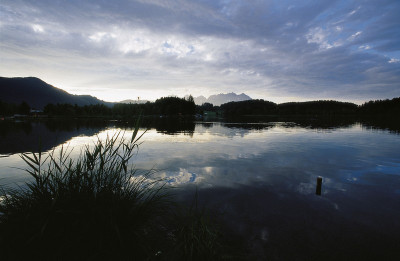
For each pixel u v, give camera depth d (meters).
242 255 3.15
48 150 11.96
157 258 2.62
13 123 50.72
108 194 2.83
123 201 2.96
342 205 5.09
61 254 2.29
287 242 3.58
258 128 34.19
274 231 3.91
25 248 2.28
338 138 19.27
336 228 4.07
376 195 5.73
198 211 4.56
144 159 9.98
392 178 7.22
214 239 3.18
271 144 15.27
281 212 4.69
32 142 15.95
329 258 3.19
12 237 2.28
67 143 15.18
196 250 2.89
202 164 9.03
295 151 12.32
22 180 6.38
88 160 2.84
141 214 3.02
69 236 2.40
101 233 2.46
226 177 7.21
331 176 7.43
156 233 3.07
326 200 5.38
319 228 4.05
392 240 3.69
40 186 2.59
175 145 14.57
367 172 7.95
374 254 3.32
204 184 6.45
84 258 2.33
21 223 2.33
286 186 6.38
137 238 2.70
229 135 22.11
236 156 10.79
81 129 30.42
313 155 11.14
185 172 7.79
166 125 42.19
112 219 2.57
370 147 13.95
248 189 6.09
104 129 30.44
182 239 3.07
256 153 11.69
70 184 2.68
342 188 6.25
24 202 2.58
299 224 4.19
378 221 4.34
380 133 24.52
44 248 2.32
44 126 38.59
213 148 13.33
